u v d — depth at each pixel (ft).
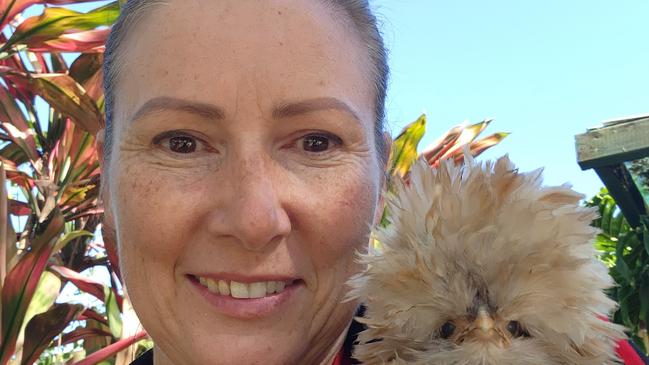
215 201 1.15
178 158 1.19
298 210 1.17
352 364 1.23
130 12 1.26
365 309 1.14
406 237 0.99
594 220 1.00
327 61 1.20
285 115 1.16
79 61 3.94
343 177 1.21
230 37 1.15
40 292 3.12
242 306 1.17
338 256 1.21
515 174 0.99
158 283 1.20
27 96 4.07
